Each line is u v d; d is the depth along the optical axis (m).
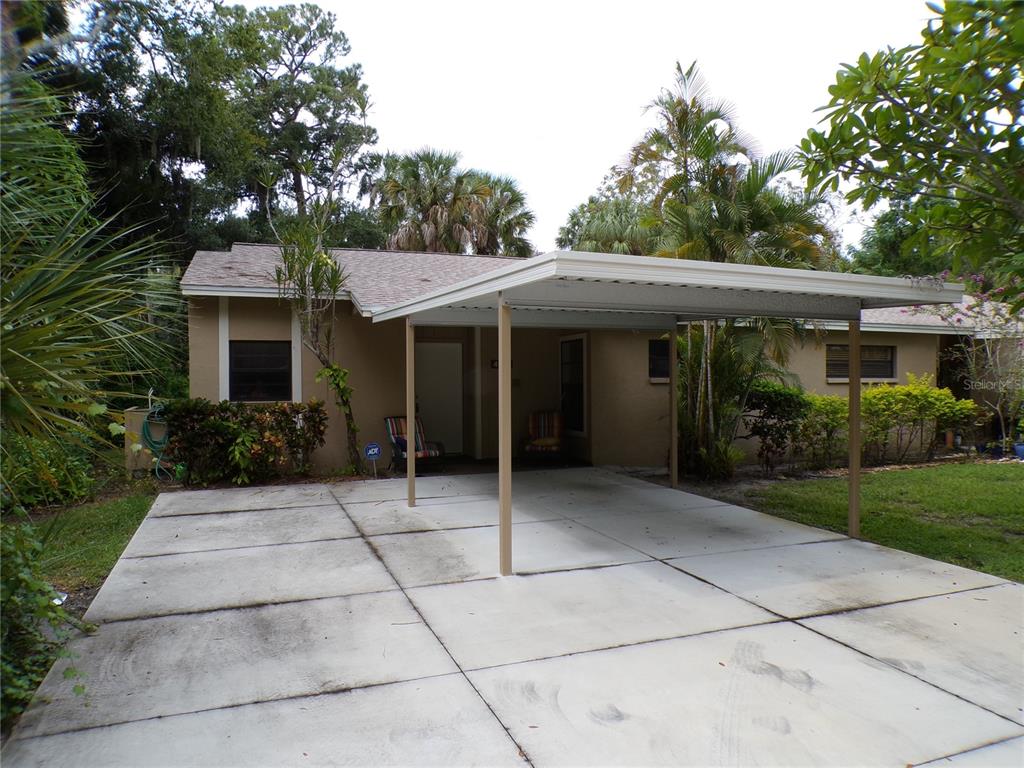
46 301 2.96
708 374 10.09
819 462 11.20
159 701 3.40
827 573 5.59
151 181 17.00
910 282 5.74
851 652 4.02
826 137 5.14
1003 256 5.11
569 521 7.46
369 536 6.74
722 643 4.16
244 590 5.11
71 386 2.96
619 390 11.43
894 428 12.40
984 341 13.02
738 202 8.92
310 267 9.73
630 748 3.01
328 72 32.22
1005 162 4.53
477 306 7.27
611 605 4.83
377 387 10.88
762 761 2.91
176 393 12.69
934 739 3.08
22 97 3.40
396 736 3.09
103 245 3.33
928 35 4.41
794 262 8.73
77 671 3.36
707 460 10.04
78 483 8.20
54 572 5.55
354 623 4.47
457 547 6.36
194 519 7.46
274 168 27.25
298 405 9.84
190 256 18.33
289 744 3.02
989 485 9.59
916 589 5.17
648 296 6.09
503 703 3.40
